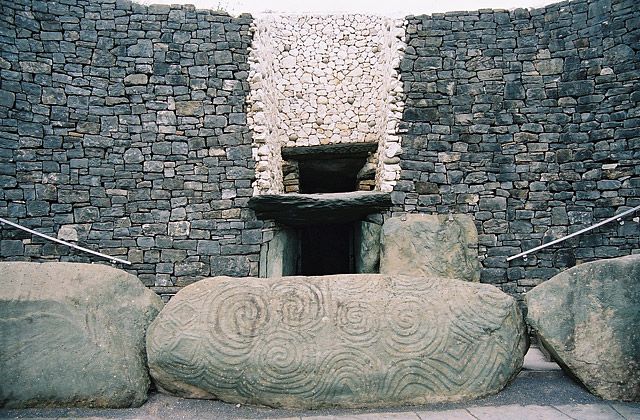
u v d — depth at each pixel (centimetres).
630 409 409
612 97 745
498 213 777
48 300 434
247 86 819
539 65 795
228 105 810
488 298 473
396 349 439
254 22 833
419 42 820
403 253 745
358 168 1052
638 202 712
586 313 455
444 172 796
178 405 433
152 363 440
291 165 999
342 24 1026
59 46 761
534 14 805
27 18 744
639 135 720
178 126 796
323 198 780
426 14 827
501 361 450
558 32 789
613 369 436
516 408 418
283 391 427
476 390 439
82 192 752
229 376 430
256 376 428
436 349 441
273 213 807
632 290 442
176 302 463
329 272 1302
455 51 817
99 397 420
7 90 720
